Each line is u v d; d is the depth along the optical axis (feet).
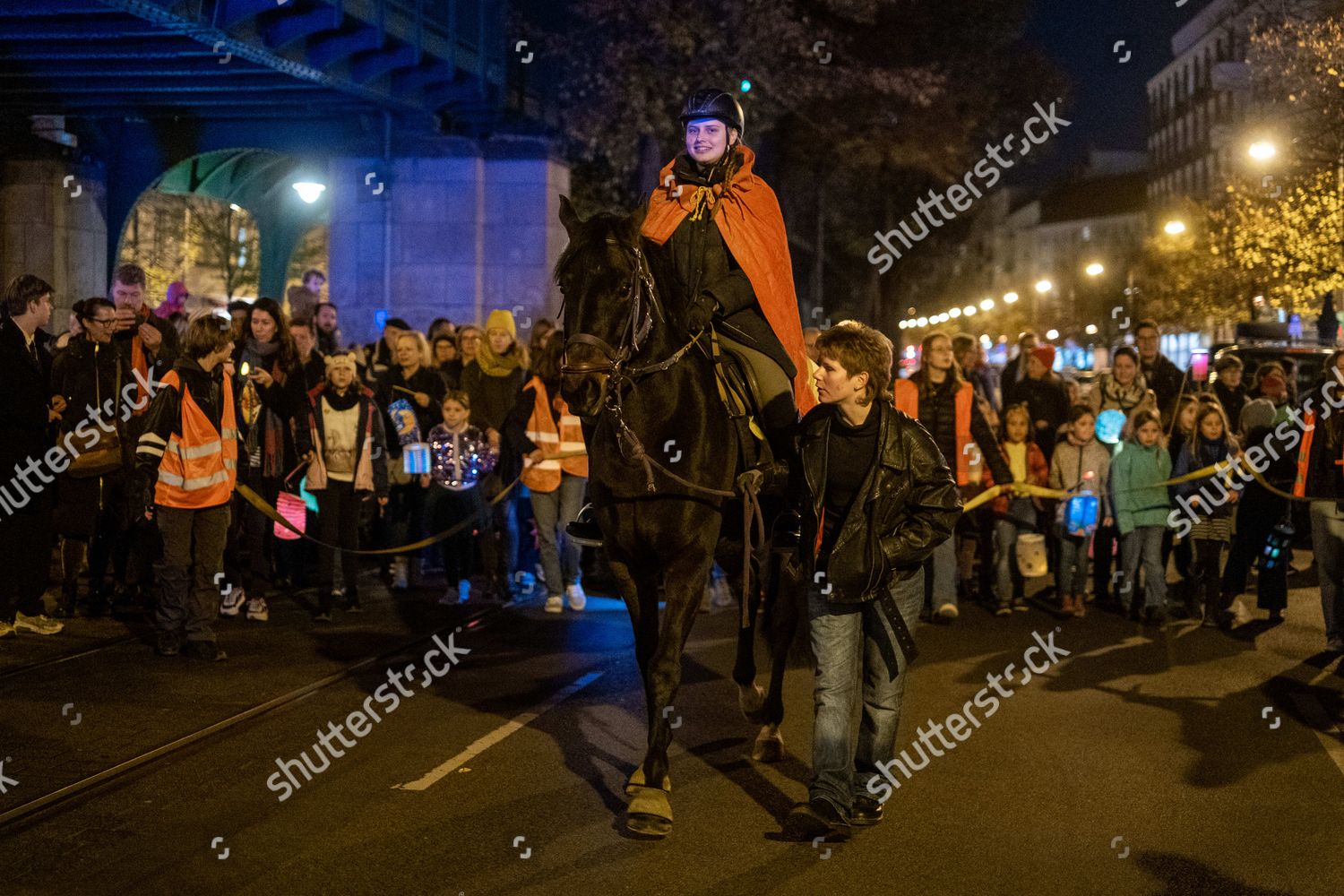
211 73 52.13
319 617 34.86
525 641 32.71
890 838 18.70
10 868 17.24
